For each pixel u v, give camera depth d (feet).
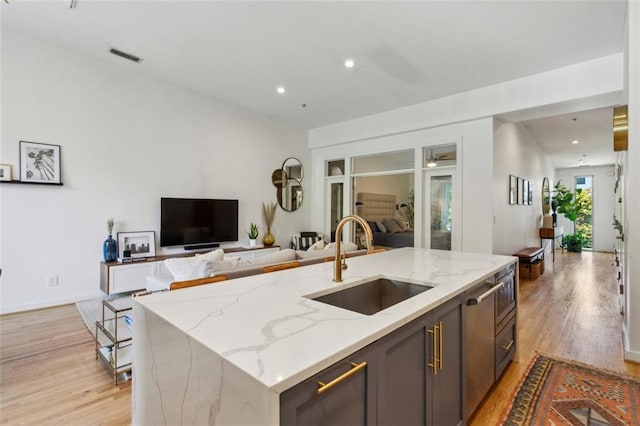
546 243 28.94
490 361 6.55
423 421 4.19
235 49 12.10
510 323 7.87
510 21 9.98
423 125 17.31
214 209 17.52
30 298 12.10
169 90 15.93
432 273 6.23
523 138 20.86
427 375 4.28
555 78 13.15
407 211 18.89
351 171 21.52
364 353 3.13
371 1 9.17
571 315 12.11
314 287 5.06
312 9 9.58
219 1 9.34
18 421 5.88
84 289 13.33
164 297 4.44
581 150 27.30
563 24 10.09
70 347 8.95
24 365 7.93
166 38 11.52
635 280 8.34
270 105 18.49
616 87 11.80
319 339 3.04
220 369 2.73
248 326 3.37
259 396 2.32
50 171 12.50
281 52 12.25
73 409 6.23
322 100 17.35
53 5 9.90
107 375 7.48
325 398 2.71
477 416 6.15
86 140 13.42
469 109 15.58
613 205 32.45
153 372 3.84
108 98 13.97
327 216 23.13
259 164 20.24
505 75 13.82
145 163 15.16
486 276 6.20
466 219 15.88
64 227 12.88
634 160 8.26
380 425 3.36
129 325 8.24
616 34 10.58
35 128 12.19
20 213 11.93
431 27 10.38
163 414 3.65
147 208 15.24
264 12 9.79
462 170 16.05
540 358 8.52
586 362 8.30
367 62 12.89
